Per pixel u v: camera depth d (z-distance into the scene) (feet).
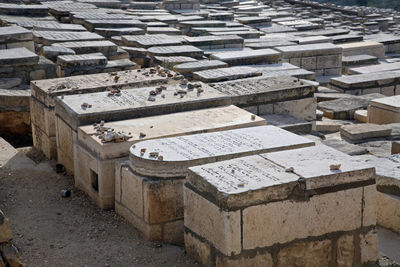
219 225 17.25
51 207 23.21
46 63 38.40
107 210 22.95
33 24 51.72
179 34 57.77
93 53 41.24
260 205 17.19
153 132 23.70
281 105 32.14
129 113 25.70
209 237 17.94
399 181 21.27
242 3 95.40
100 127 23.95
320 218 18.16
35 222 21.90
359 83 45.93
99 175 22.72
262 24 71.36
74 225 21.75
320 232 18.26
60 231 21.30
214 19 71.41
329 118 39.75
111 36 52.39
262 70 43.65
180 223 20.80
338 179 18.13
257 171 18.40
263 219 17.31
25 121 34.27
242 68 37.40
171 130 23.97
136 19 59.47
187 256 19.35
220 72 36.11
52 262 19.15
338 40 62.23
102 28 53.78
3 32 41.96
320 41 59.36
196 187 18.35
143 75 31.65
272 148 21.40
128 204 21.68
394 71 50.11
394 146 27.81
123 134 22.84
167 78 30.99
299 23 73.36
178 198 20.56
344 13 92.48
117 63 39.40
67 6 65.57
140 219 20.98
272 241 17.60
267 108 31.91
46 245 20.27
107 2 73.51
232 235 16.96
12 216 22.26
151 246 20.24
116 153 22.62
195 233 18.75
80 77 31.22
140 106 25.99
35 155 29.58
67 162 26.66
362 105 40.52
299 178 17.75
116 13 65.72
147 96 27.55
